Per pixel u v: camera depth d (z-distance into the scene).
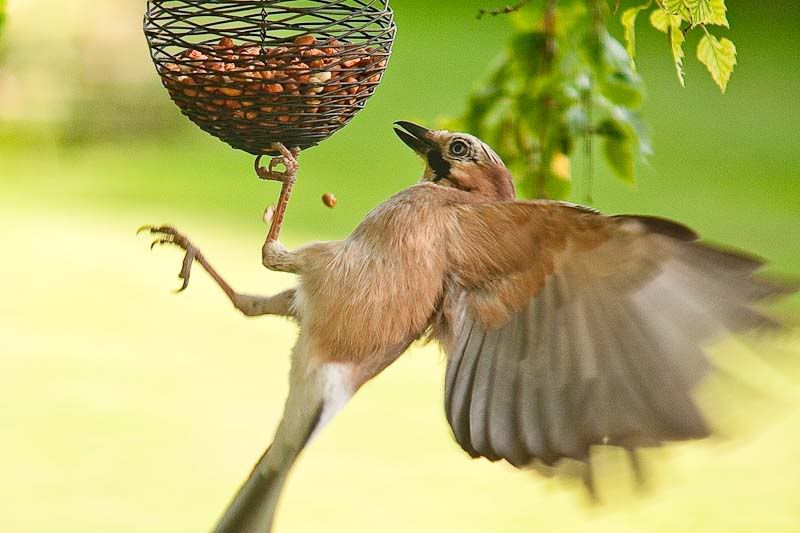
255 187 21.45
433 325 5.80
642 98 7.64
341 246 5.82
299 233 19.03
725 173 21.45
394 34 6.07
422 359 15.72
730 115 24.14
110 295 17.00
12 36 21.94
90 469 12.49
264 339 15.95
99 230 19.36
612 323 5.27
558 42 7.89
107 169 22.09
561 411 5.38
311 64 5.67
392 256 5.70
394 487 12.46
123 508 11.80
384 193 20.69
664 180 21.11
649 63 25.89
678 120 23.94
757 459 13.24
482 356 5.59
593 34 7.64
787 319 4.67
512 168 7.88
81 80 22.59
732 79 25.80
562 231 5.30
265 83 5.61
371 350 5.73
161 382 14.49
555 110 7.70
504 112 7.91
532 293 5.51
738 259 4.80
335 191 20.73
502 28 28.52
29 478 12.21
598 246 5.24
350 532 11.61
